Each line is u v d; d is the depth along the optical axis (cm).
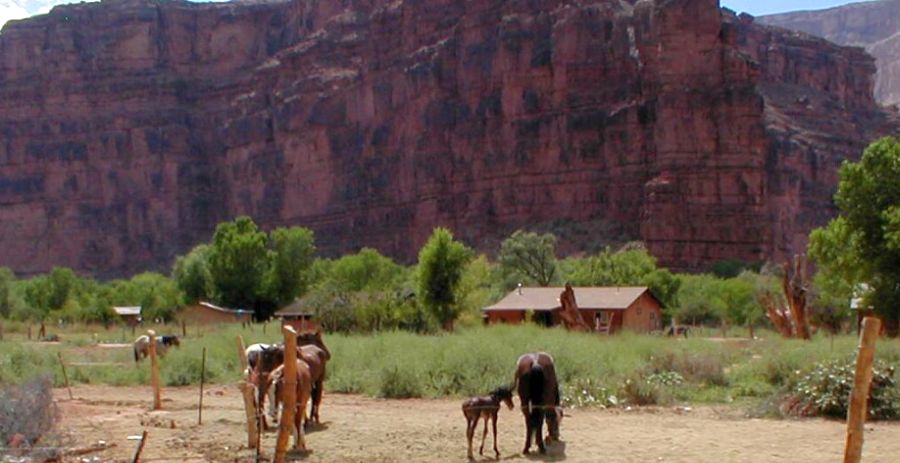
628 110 12194
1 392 1759
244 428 1894
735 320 7488
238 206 17188
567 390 2462
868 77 18738
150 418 2067
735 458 1545
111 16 18825
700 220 11156
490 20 13912
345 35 16550
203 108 18412
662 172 11462
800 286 4403
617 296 6091
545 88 13100
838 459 1534
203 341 3906
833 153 14512
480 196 13500
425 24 14950
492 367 2738
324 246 15338
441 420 2034
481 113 13675
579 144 12600
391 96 15012
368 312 5559
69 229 17862
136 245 17688
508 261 8838
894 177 4800
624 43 12606
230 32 18838
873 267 4762
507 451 1617
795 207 13338
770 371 2680
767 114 14838
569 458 1548
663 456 1562
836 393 2106
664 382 2608
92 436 1786
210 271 9506
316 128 15975
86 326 8288
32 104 18512
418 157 14325
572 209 12525
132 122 18138
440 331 5209
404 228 14475
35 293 10044
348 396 2666
